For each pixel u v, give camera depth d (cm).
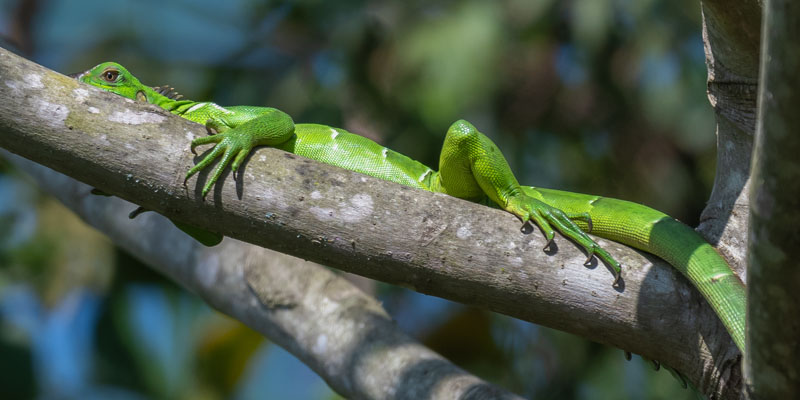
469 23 846
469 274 419
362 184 425
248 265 611
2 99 399
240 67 942
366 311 576
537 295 421
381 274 424
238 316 619
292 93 909
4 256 896
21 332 927
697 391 434
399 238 416
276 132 473
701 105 838
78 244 906
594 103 872
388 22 880
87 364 939
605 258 425
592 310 421
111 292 920
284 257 615
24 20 1022
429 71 844
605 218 473
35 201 914
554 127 884
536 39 858
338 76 894
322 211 415
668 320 419
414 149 873
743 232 447
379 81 871
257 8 952
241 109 547
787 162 280
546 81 864
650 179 885
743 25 408
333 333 569
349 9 895
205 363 966
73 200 709
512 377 856
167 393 948
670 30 839
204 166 412
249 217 415
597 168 891
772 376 329
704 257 416
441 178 530
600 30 823
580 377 846
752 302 316
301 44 938
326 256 421
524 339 859
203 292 634
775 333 314
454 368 520
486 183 493
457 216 427
